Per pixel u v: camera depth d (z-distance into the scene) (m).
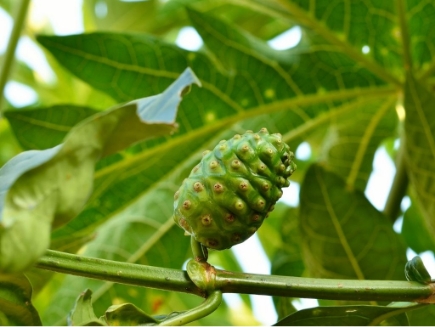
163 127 0.46
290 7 0.74
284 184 0.54
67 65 0.73
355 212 0.67
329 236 0.67
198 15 0.74
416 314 0.65
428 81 0.74
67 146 0.45
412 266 0.54
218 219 0.53
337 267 0.67
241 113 0.74
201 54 0.74
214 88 0.74
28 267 0.44
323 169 0.68
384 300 0.54
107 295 0.72
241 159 0.53
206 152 0.55
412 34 0.73
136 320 0.51
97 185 0.74
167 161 0.74
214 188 0.53
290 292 0.53
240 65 0.74
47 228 0.45
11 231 0.45
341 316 0.55
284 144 0.54
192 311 0.52
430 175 0.65
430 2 0.72
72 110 0.73
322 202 0.67
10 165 0.49
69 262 0.52
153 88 0.74
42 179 0.45
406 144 0.65
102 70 0.73
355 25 0.74
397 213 0.74
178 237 0.74
